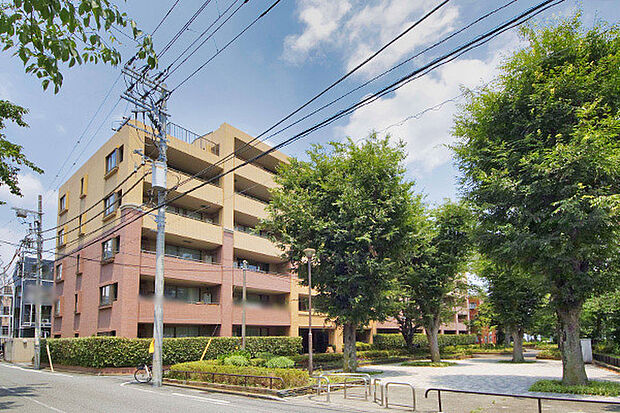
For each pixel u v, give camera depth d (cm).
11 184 1577
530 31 1511
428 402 1284
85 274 2989
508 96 1521
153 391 1511
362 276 2055
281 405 1206
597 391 1301
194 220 2898
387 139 2178
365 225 2025
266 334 3625
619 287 1502
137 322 2516
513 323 3159
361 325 2280
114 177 2828
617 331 2619
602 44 1427
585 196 1187
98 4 584
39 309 2861
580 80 1335
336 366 2627
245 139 3425
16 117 1515
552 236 1318
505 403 1245
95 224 2975
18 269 4072
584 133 1223
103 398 1288
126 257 2530
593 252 1366
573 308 1465
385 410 1127
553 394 1348
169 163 3031
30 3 551
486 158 1557
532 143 1451
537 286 1523
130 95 1673
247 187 3575
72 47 623
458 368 2616
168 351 2416
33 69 628
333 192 2144
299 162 2347
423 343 4494
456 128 1719
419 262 2836
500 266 1634
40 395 1355
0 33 576
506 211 1523
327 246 2134
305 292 3753
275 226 2281
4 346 4128
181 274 2769
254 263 3609
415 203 2269
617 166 1214
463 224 2630
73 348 2509
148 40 672
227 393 1498
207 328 3028
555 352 3566
